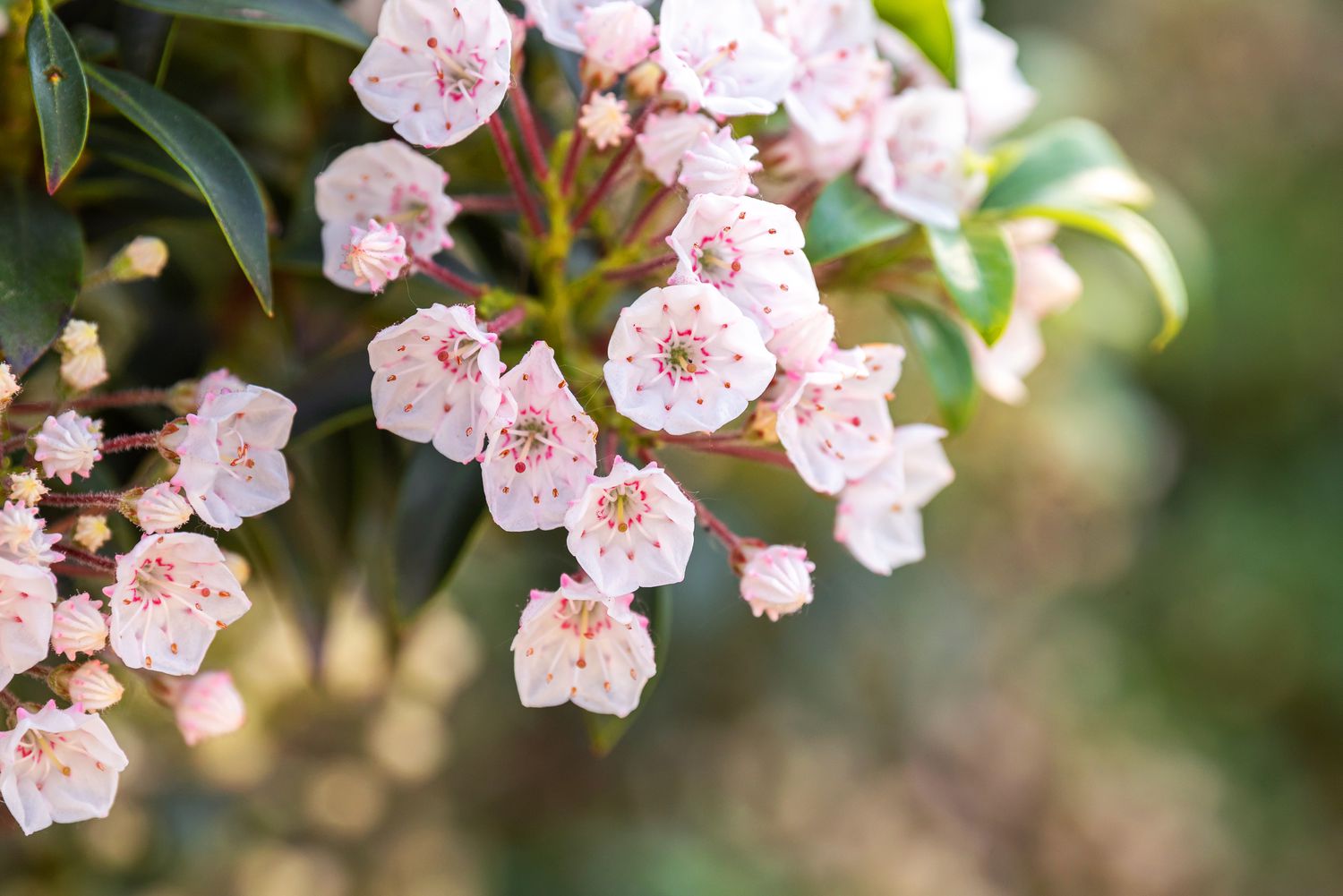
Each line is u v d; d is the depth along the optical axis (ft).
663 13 1.12
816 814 2.69
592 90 1.14
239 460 1.09
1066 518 2.44
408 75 1.11
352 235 1.11
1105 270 2.20
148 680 1.16
